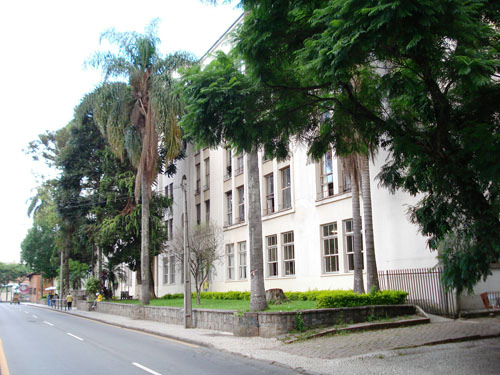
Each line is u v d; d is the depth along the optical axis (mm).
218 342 14234
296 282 25141
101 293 42438
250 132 10109
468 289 8930
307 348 12180
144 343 15172
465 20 7055
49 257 65250
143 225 28312
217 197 34312
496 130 8859
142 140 29531
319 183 24156
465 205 8469
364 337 13195
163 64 28250
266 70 9750
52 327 22562
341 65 7707
